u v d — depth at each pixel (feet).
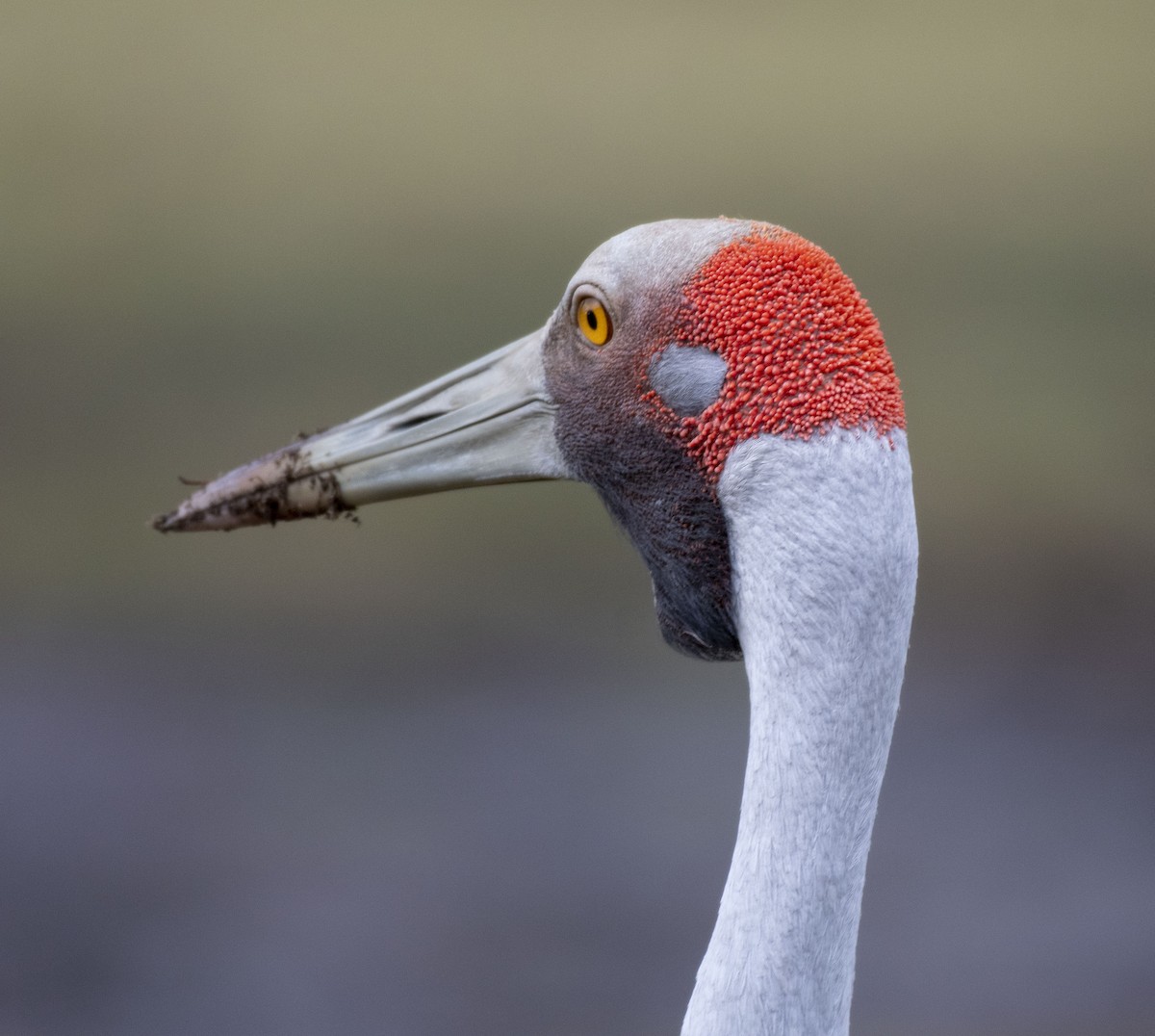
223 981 35.29
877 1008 34.53
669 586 16.85
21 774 41.88
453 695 45.75
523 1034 33.50
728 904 15.26
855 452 14.82
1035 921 36.96
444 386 18.90
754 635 15.30
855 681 14.80
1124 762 42.50
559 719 44.45
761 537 15.23
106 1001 34.83
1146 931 36.58
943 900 37.70
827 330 15.12
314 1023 34.19
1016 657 47.34
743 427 15.44
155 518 19.71
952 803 41.04
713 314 15.64
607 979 35.27
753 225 16.12
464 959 35.76
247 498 19.43
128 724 44.14
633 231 16.71
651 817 40.24
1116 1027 33.81
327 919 36.99
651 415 16.33
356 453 19.13
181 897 37.81
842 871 15.03
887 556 14.79
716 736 43.68
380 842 39.52
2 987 35.24
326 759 42.63
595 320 16.92
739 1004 15.03
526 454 18.25
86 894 37.88
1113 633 48.52
